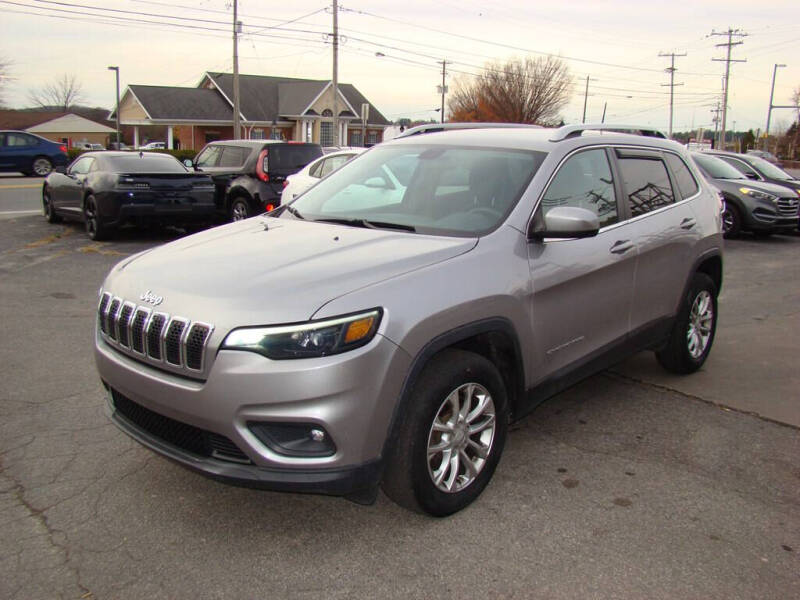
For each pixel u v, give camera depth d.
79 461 3.88
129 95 50.12
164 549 3.10
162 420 3.17
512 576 2.95
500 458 3.70
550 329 3.82
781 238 14.58
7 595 2.78
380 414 2.94
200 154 13.70
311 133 50.59
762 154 43.09
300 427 2.87
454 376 3.20
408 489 3.15
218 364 2.85
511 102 59.66
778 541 3.25
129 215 11.34
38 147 27.70
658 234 4.68
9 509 3.39
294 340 2.81
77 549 3.08
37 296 7.75
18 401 4.71
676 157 5.26
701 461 4.06
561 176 4.02
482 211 3.79
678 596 2.84
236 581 2.89
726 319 7.53
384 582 2.90
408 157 4.43
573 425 4.55
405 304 3.02
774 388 5.29
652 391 5.20
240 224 4.25
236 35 35.50
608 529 3.31
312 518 3.37
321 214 4.24
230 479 2.90
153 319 3.09
